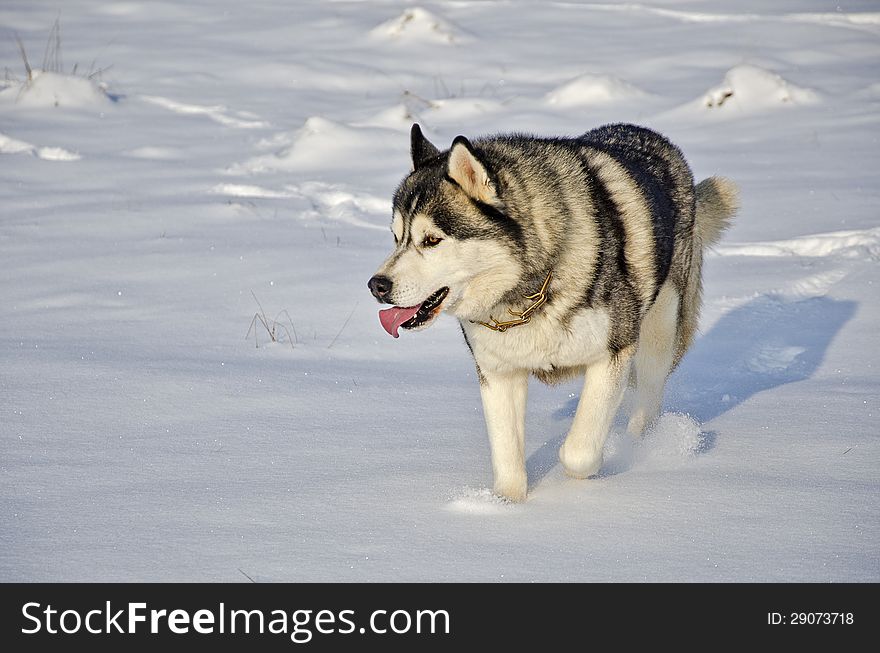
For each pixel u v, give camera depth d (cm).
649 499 789
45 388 1059
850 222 1738
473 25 4309
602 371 850
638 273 873
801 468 845
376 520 754
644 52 3688
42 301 1380
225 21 4316
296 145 2369
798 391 1061
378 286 792
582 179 854
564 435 988
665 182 995
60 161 2261
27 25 4091
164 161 2306
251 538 723
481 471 858
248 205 1923
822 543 695
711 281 1502
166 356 1180
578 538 719
